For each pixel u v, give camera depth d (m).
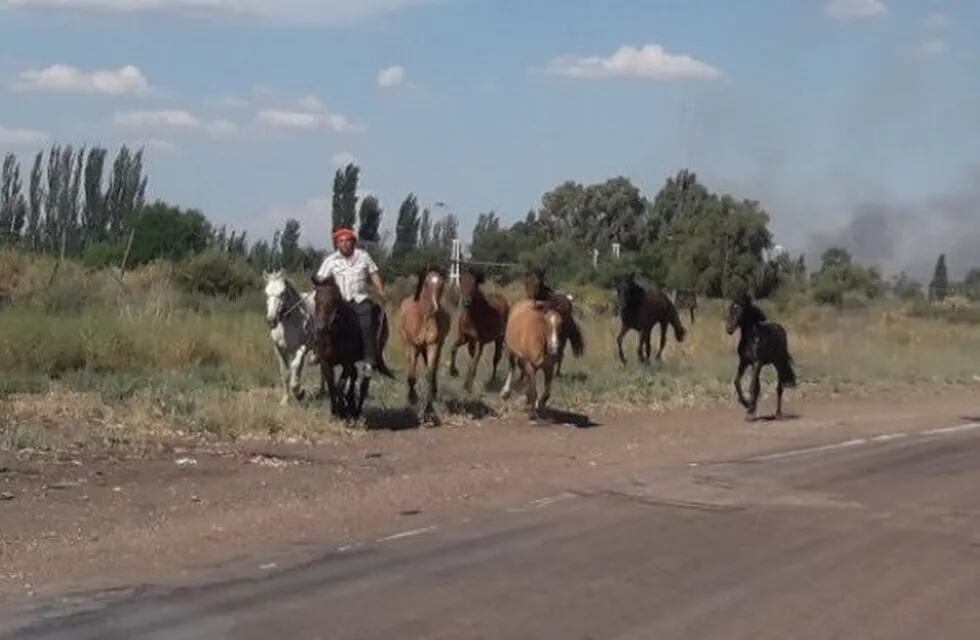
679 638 8.65
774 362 22.84
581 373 26.59
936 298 74.44
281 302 18.64
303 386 20.62
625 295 29.83
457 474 15.12
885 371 33.41
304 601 9.24
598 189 74.44
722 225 56.50
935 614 9.48
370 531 11.85
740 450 18.58
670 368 29.69
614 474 15.73
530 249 70.19
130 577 9.78
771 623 9.09
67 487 13.12
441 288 19.47
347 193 56.47
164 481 13.77
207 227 49.12
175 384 20.03
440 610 9.13
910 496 14.81
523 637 8.56
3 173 58.97
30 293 29.09
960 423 23.50
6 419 16.28
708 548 11.59
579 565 10.72
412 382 19.83
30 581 9.59
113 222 62.00
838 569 10.90
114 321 23.89
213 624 8.56
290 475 14.53
